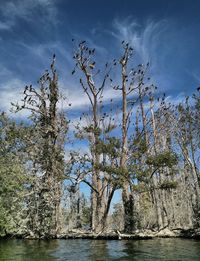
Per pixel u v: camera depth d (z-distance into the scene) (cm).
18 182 2816
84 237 3041
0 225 2675
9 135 3441
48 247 2134
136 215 3484
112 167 3125
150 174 3303
